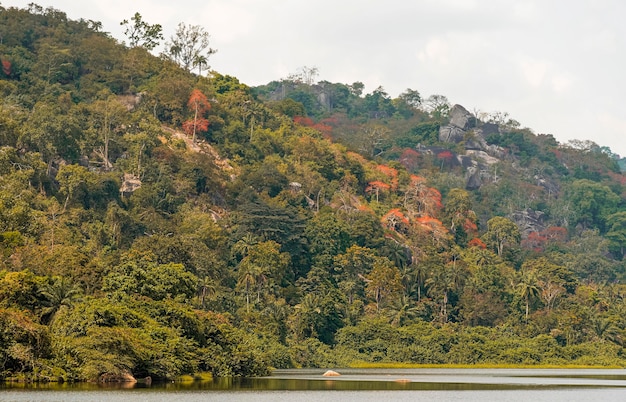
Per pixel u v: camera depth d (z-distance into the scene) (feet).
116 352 366.02
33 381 346.54
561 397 372.38
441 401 347.15
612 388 425.28
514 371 627.46
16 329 348.79
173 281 466.70
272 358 617.21
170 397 322.14
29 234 581.53
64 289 410.72
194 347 426.10
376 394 370.94
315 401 334.44
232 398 331.98
